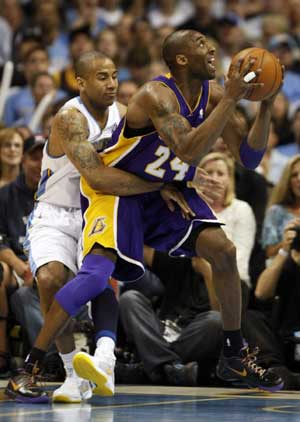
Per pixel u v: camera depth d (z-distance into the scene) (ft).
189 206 34.37
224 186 49.75
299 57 96.58
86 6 101.09
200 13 100.12
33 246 36.01
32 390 33.53
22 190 51.37
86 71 35.40
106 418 27.78
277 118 73.97
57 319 32.73
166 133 31.27
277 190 51.34
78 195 36.99
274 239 50.44
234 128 34.76
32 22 98.48
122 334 47.98
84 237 33.76
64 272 35.14
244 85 30.55
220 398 35.88
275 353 45.19
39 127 68.33
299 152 67.97
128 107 32.73
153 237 34.83
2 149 57.00
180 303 48.11
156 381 45.55
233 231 50.01
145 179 33.81
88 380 33.37
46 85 73.72
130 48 87.30
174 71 32.89
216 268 34.09
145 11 106.22
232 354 35.24
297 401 34.55
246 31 104.99
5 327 48.75
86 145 33.83
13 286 49.08
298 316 45.60
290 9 101.76
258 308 47.70
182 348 45.96
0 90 67.41
